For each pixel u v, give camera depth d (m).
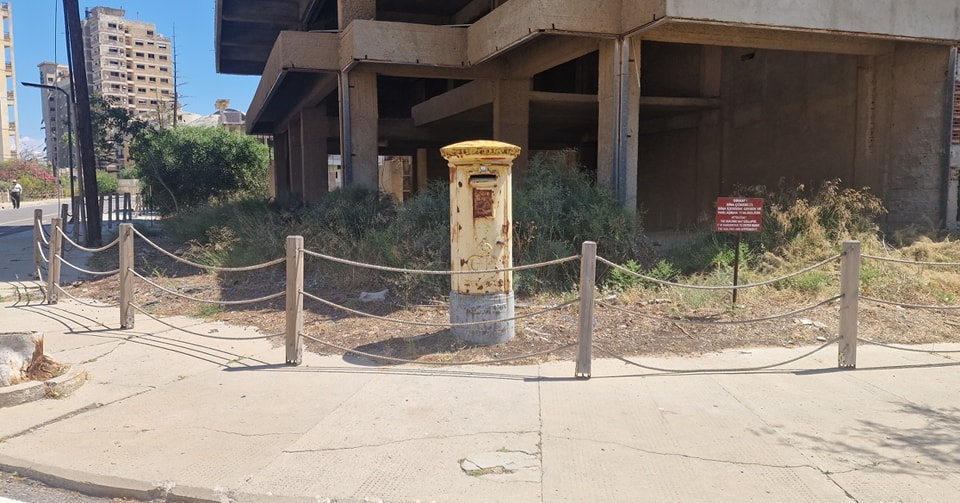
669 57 19.67
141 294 10.66
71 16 17.00
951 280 9.80
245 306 9.48
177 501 4.10
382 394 5.82
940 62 12.54
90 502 4.12
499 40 12.71
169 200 26.73
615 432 4.95
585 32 11.48
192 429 5.06
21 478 4.43
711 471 4.33
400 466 4.40
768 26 11.04
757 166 17.19
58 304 10.20
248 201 19.98
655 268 10.16
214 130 28.81
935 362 6.84
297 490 4.08
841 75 14.52
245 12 26.05
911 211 13.16
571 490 4.07
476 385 6.04
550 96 16.77
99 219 17.53
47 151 89.19
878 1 11.67
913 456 4.55
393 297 9.46
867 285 9.54
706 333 7.73
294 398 5.73
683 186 20.14
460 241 7.34
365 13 15.13
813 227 11.00
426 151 32.72
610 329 7.84
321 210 13.14
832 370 6.55
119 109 32.25
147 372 6.55
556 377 6.27
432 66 14.74
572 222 10.45
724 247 10.73
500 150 7.07
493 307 7.29
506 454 4.57
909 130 13.12
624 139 11.79
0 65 104.69
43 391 5.75
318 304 9.19
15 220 30.11
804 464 4.43
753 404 5.56
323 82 17.19
